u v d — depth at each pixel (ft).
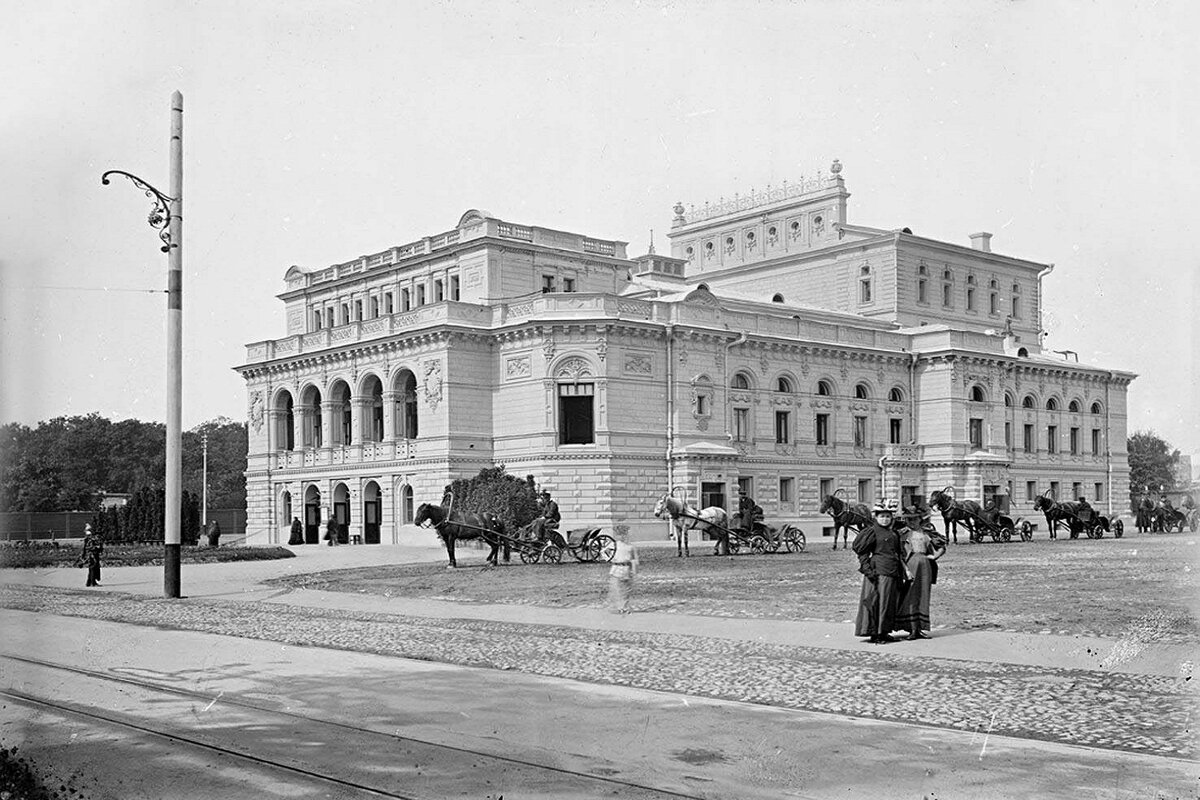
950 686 51.55
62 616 91.25
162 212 104.12
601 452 245.04
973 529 215.31
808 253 344.49
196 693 53.42
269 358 307.37
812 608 86.74
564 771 38.11
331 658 64.95
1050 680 52.75
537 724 45.29
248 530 311.88
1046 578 110.93
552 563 155.43
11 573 150.41
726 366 270.05
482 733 43.98
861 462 299.38
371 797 35.58
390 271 301.84
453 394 253.03
